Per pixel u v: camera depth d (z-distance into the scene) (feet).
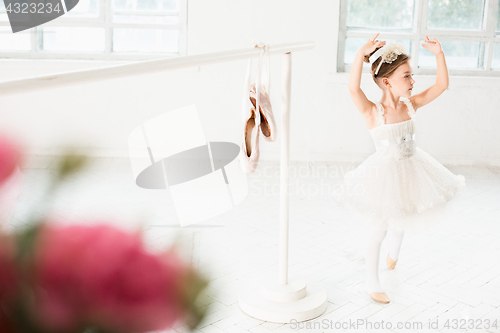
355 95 8.70
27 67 16.67
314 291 8.55
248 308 8.05
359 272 9.61
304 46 7.63
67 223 1.10
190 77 17.12
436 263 10.09
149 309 1.07
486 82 17.10
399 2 17.06
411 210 8.33
